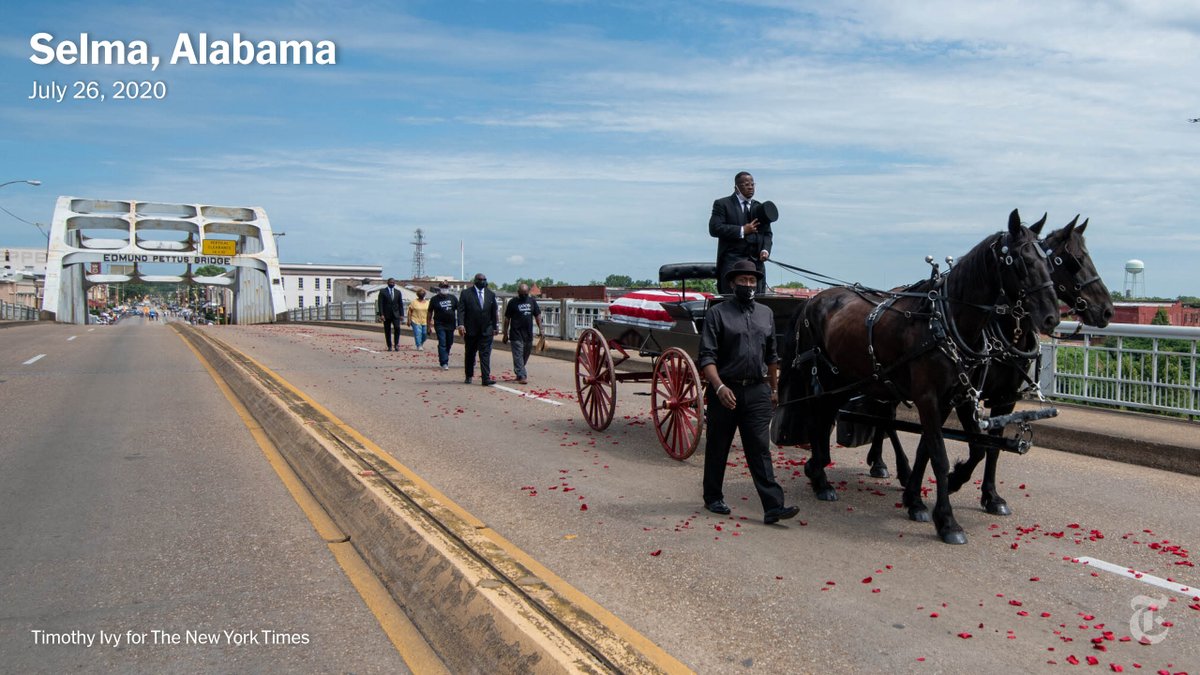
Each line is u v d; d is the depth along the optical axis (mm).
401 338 31172
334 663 4043
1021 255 5777
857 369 6836
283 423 9633
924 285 6539
